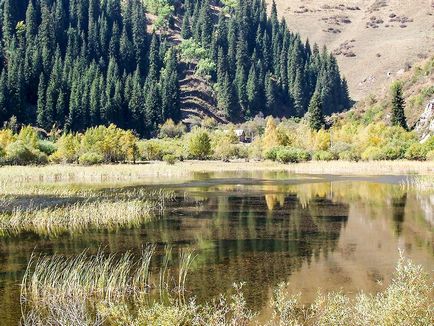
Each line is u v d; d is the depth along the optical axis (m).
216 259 21.42
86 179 61.25
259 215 33.59
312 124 133.00
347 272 19.12
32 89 162.00
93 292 17.16
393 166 80.44
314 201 40.69
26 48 178.12
